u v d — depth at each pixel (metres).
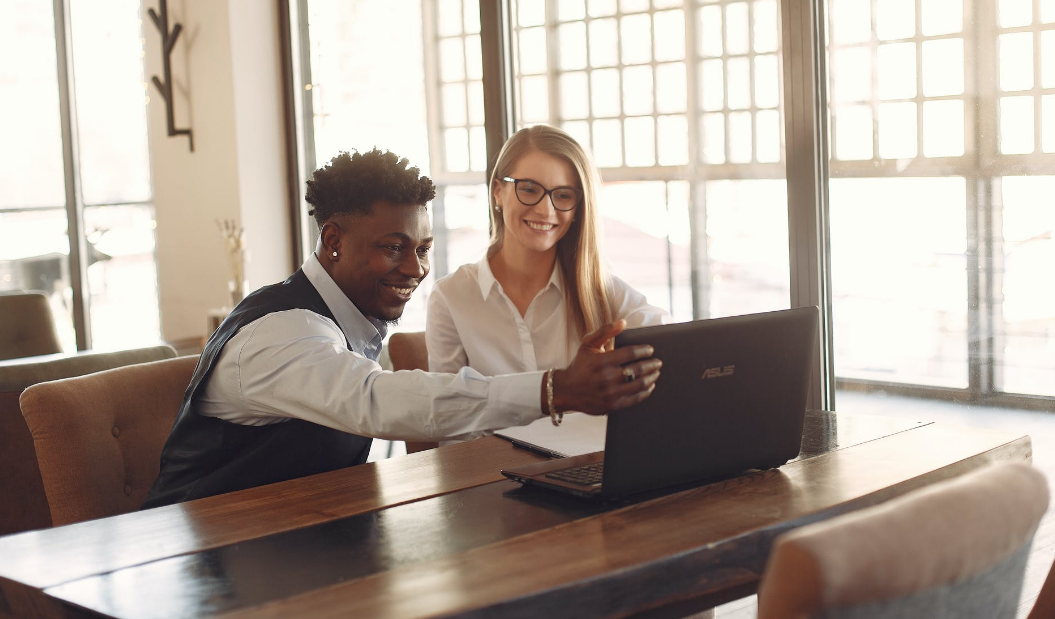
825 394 2.95
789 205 2.88
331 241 1.73
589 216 2.35
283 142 4.41
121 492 1.87
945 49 2.65
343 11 4.14
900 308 2.79
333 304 1.75
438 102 3.83
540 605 1.08
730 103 3.03
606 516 1.35
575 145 2.34
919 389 2.79
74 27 5.00
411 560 1.20
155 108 4.52
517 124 3.55
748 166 3.01
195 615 1.06
